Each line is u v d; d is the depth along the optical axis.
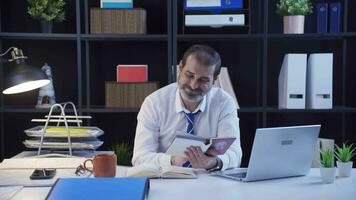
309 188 1.46
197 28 2.75
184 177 1.60
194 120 2.02
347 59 3.01
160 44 3.08
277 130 1.53
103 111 2.77
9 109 2.77
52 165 1.75
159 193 1.39
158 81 3.00
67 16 3.04
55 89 3.08
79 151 2.25
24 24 3.03
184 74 1.89
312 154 1.65
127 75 2.79
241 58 3.08
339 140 3.08
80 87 2.81
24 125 3.08
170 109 2.04
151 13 3.06
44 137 2.15
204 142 1.61
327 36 2.73
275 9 3.05
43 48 3.06
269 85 3.08
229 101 2.07
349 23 2.98
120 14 2.74
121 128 3.14
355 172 1.72
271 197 1.34
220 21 2.68
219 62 1.91
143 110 2.07
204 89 1.89
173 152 1.70
